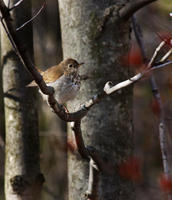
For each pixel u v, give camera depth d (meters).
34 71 6.79
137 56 7.45
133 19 11.09
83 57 9.56
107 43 9.44
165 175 8.51
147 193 15.92
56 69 10.75
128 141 9.60
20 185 10.86
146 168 17.62
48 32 17.05
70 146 9.69
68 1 9.68
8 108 11.05
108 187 9.41
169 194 8.03
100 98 7.74
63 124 16.84
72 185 9.75
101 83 9.48
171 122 12.46
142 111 18.06
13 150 11.02
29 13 10.98
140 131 18.86
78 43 9.59
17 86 10.94
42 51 17.06
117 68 9.47
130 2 9.10
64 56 10.00
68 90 9.91
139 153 17.95
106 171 8.98
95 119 9.47
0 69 15.26
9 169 11.09
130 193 9.55
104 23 9.39
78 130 7.95
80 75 9.60
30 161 11.03
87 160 9.59
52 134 15.50
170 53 6.98
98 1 9.45
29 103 11.03
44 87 7.12
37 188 11.05
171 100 14.22
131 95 9.72
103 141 9.45
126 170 8.41
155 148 17.27
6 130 11.21
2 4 6.05
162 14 14.91
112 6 9.36
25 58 6.57
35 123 11.18
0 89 15.56
